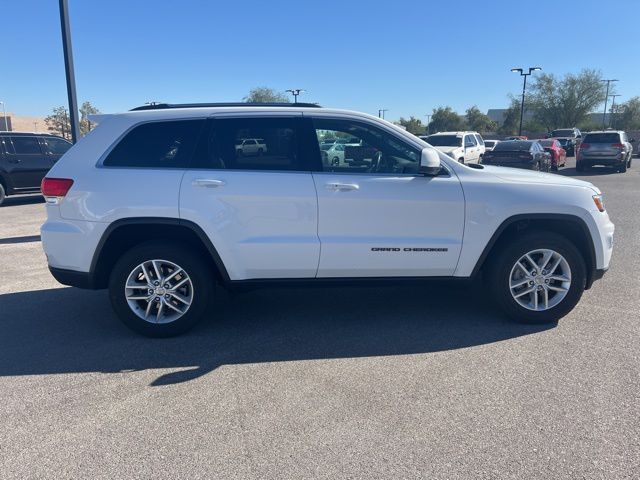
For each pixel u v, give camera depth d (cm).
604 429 314
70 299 587
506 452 294
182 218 445
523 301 490
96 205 446
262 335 473
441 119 7981
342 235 457
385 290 598
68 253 454
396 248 459
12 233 1017
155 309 470
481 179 471
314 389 371
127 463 291
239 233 450
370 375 390
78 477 281
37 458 297
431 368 399
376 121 469
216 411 344
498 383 373
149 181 448
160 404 354
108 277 479
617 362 402
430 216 461
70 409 349
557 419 326
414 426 321
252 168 455
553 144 2428
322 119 466
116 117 465
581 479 271
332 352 433
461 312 522
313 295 585
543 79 6738
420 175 463
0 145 1412
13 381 390
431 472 279
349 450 299
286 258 455
